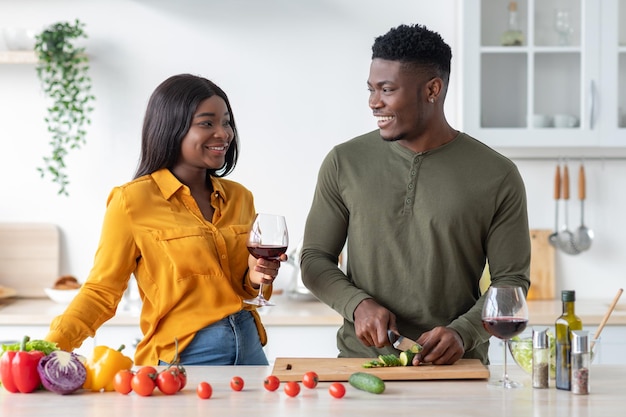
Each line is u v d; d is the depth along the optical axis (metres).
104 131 4.23
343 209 2.54
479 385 2.09
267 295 2.58
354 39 4.26
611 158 4.28
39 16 4.21
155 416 1.80
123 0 4.21
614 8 3.94
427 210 2.42
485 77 3.94
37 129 4.22
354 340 2.50
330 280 2.44
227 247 2.52
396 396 1.97
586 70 3.94
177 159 2.54
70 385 1.98
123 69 4.23
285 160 4.27
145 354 2.46
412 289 2.44
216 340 2.43
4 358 2.02
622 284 4.30
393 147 2.49
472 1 3.91
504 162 2.46
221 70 4.25
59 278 4.07
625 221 4.29
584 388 1.98
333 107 4.27
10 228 4.21
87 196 4.23
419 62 2.36
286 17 4.25
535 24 3.95
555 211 4.29
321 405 1.89
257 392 2.02
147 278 2.46
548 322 3.71
